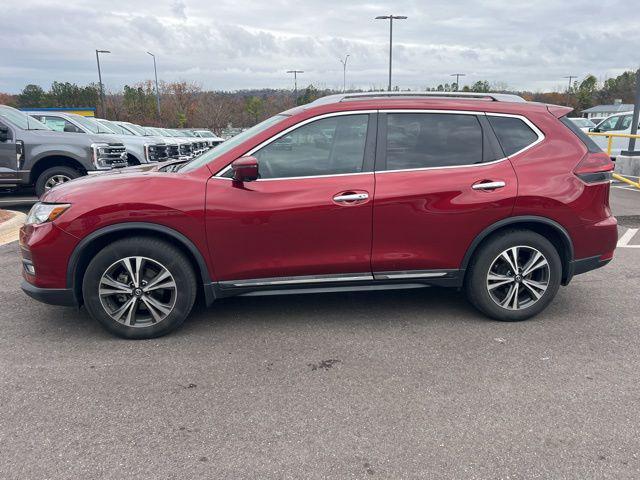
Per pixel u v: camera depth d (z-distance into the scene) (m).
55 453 2.62
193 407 3.03
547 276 4.20
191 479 2.44
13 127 9.59
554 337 3.98
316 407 3.03
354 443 2.70
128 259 3.78
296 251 3.90
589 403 3.06
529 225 4.20
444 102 4.08
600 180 4.20
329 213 3.85
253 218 3.79
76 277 3.80
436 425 2.85
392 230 3.94
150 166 4.74
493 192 3.99
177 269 3.84
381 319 4.34
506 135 4.11
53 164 10.00
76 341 3.92
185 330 4.12
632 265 5.89
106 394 3.17
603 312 4.49
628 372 3.43
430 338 3.97
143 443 2.71
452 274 4.13
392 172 3.94
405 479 2.44
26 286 3.89
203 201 3.75
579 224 4.14
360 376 3.39
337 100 4.03
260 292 4.00
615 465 2.53
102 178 3.96
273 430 2.81
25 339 3.95
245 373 3.44
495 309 4.22
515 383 3.29
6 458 2.58
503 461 2.56
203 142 24.59
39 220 3.76
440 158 4.02
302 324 4.24
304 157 3.90
